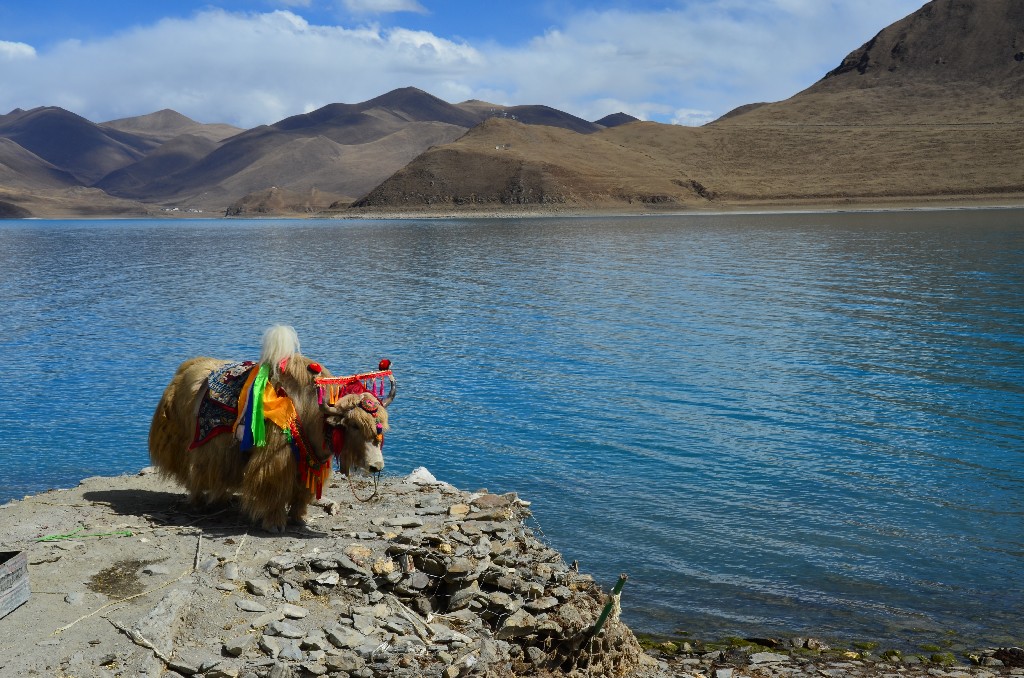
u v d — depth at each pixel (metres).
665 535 12.53
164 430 8.87
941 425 18.62
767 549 12.12
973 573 11.43
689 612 10.27
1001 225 114.31
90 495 9.41
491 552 7.71
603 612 7.30
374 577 7.18
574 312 36.44
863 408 19.97
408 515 8.69
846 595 10.79
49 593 6.66
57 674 5.51
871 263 60.09
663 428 18.17
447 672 6.11
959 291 42.78
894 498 14.14
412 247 91.38
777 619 10.12
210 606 6.50
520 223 181.50
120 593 6.71
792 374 23.75
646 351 27.11
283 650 6.03
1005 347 27.73
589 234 115.25
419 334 30.55
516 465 15.69
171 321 34.53
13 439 17.09
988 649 9.45
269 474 7.95
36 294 46.88
